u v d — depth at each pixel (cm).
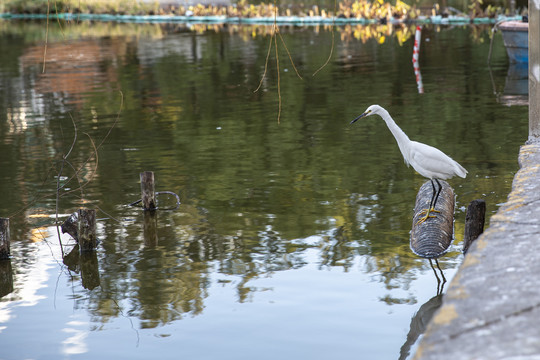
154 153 1309
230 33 3359
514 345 307
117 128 1534
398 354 587
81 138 1450
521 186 591
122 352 610
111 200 1038
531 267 393
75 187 1105
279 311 674
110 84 2120
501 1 4044
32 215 983
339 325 641
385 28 3406
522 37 2200
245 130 1478
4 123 1623
